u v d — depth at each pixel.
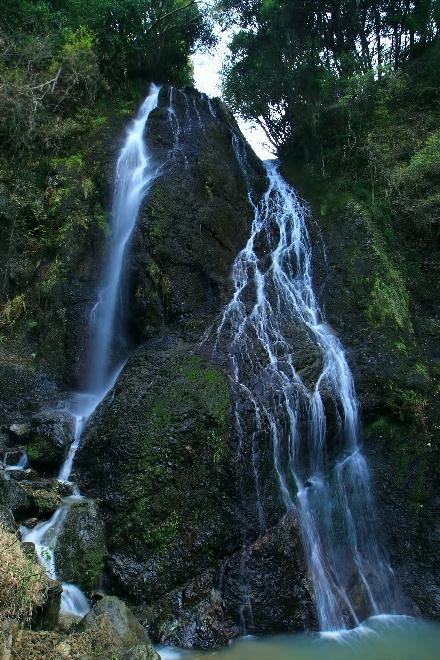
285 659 5.47
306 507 7.21
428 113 12.62
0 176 10.91
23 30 12.84
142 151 11.31
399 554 7.36
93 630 4.30
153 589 5.88
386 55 14.89
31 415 8.29
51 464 7.07
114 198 10.61
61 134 11.62
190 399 7.18
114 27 13.85
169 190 10.12
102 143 11.51
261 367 8.05
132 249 9.54
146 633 4.87
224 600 6.07
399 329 9.34
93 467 6.90
